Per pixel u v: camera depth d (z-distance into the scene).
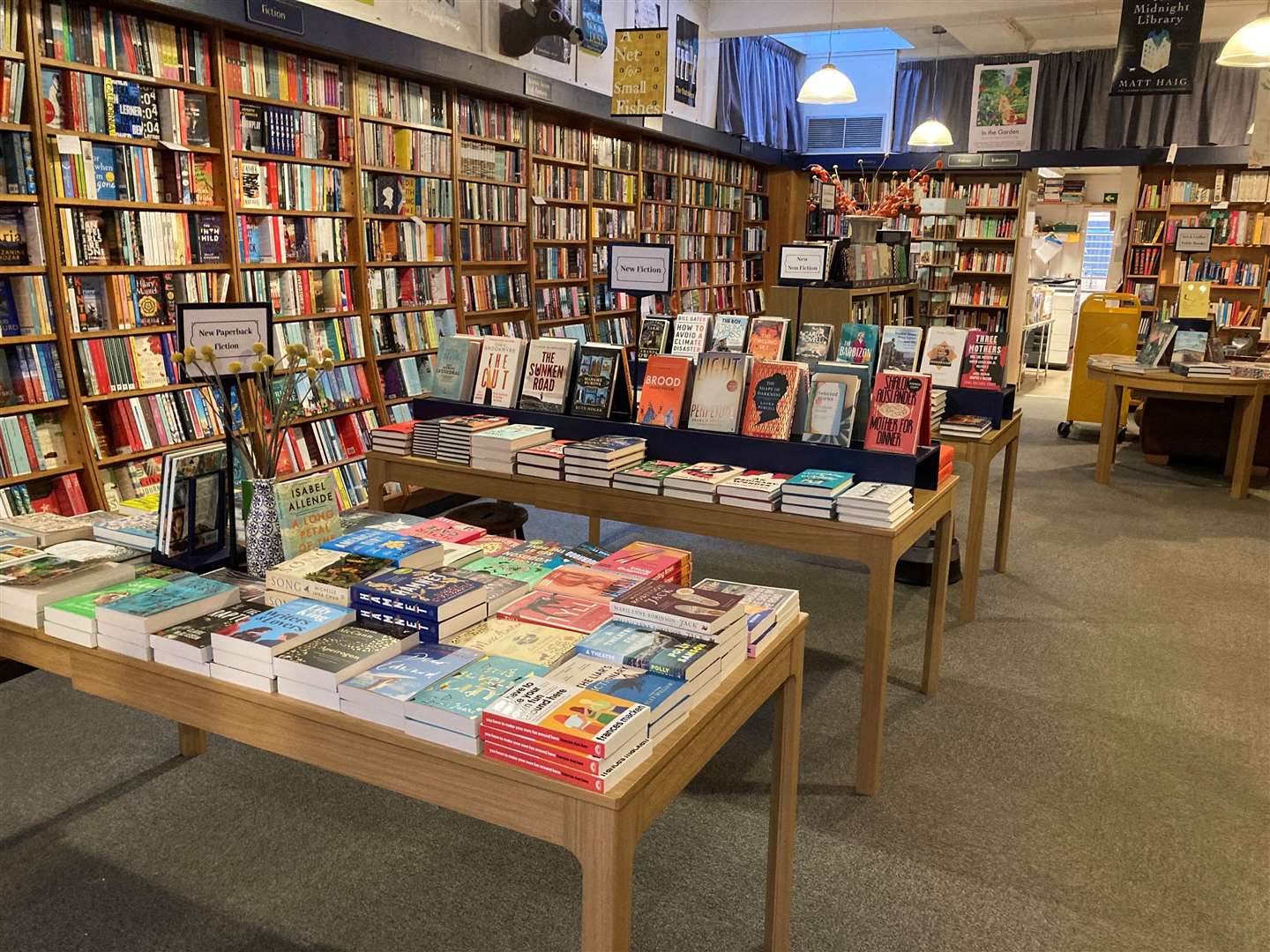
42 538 2.44
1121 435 9.38
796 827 2.81
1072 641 4.27
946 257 9.86
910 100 12.31
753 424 3.39
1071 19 10.57
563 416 3.72
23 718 3.37
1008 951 2.29
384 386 5.92
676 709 1.65
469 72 6.05
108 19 4.07
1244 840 2.76
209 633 1.86
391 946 2.28
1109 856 2.68
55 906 2.40
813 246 6.06
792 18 9.27
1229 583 5.10
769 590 2.20
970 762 3.20
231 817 2.80
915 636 4.30
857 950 2.29
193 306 2.37
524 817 1.53
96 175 4.09
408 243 5.94
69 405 4.05
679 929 2.35
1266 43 5.75
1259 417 6.88
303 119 5.13
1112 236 16.06
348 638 1.83
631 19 8.23
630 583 2.24
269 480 2.35
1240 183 10.99
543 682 1.66
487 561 2.44
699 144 9.52
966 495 6.95
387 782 1.66
